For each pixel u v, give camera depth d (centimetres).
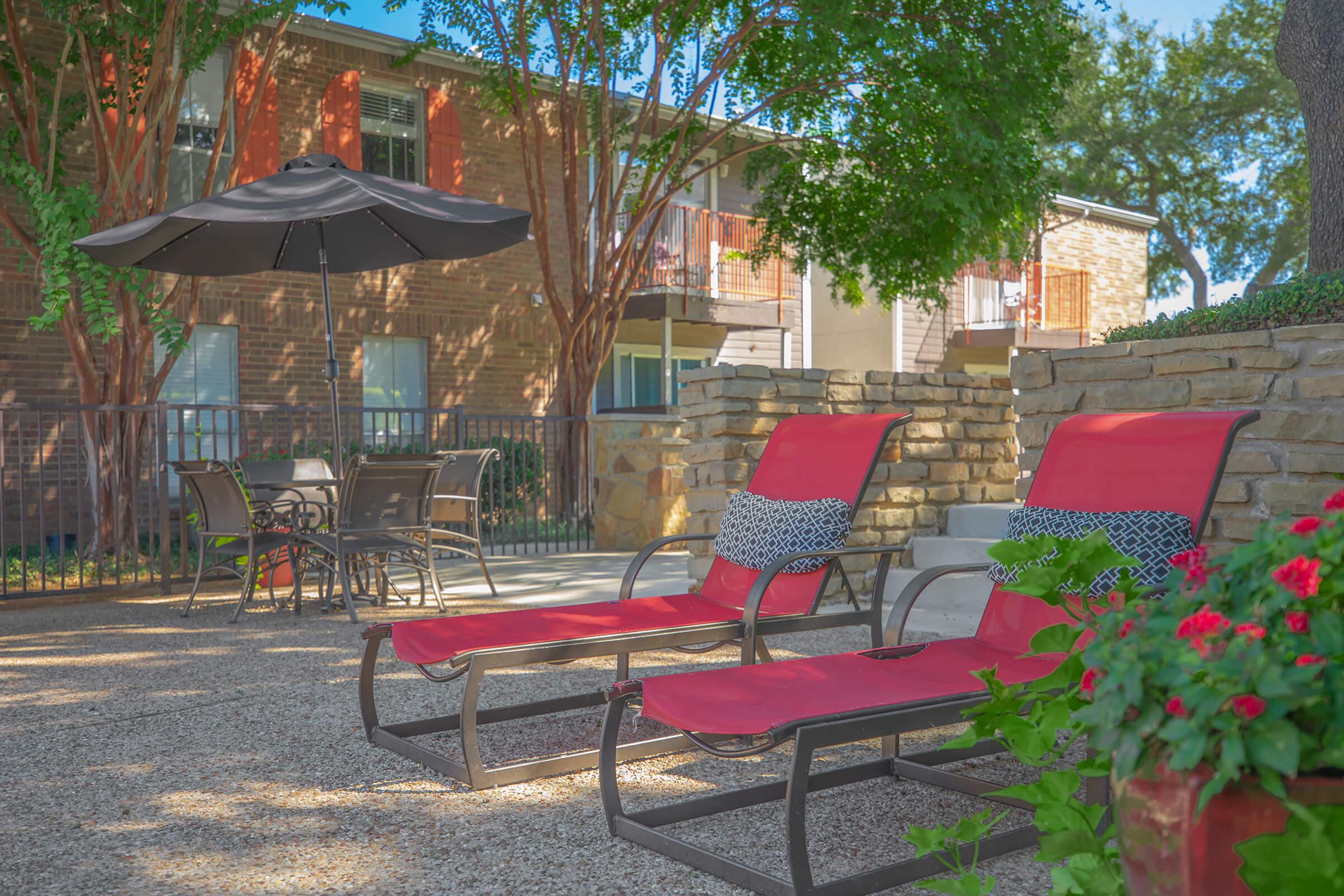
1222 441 305
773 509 409
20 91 921
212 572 793
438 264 1298
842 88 1148
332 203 544
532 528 1182
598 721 380
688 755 340
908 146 1109
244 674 457
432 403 1294
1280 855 112
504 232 645
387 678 447
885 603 602
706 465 623
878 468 612
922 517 632
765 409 619
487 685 432
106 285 745
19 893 230
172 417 1100
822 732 225
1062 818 157
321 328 1199
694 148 1207
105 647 528
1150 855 128
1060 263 1952
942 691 258
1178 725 118
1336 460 426
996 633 319
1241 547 132
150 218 593
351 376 1225
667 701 253
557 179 1405
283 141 1181
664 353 1438
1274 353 448
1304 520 128
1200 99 2675
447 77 1318
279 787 304
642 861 247
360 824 273
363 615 616
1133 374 501
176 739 356
